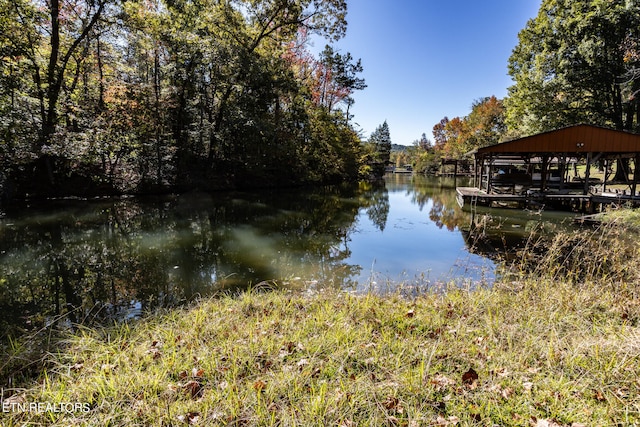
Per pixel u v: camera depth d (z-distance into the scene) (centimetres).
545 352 241
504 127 4075
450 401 193
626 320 295
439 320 310
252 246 758
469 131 4347
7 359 253
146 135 1475
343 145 2966
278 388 205
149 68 1817
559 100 2023
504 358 235
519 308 330
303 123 2197
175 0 1397
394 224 1055
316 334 283
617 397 189
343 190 2314
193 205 1345
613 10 1733
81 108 1317
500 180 1634
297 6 1658
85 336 291
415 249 738
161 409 188
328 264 623
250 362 235
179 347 266
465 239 835
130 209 1195
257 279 537
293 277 546
